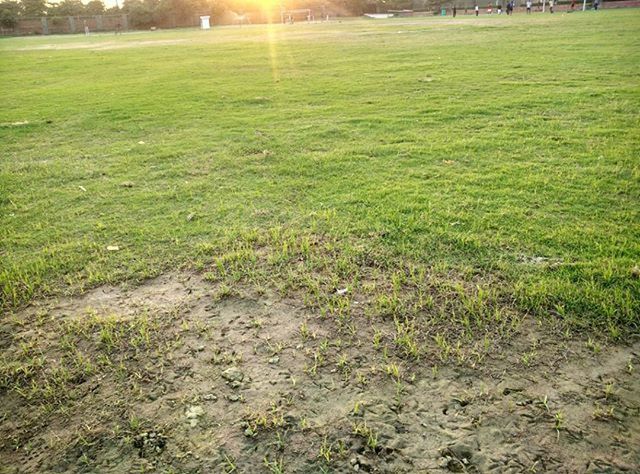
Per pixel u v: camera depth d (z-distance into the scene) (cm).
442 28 3962
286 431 282
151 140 942
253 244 501
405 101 1177
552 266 425
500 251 459
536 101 1090
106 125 1096
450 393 303
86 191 677
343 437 277
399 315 378
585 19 3922
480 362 326
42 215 604
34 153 892
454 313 371
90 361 348
